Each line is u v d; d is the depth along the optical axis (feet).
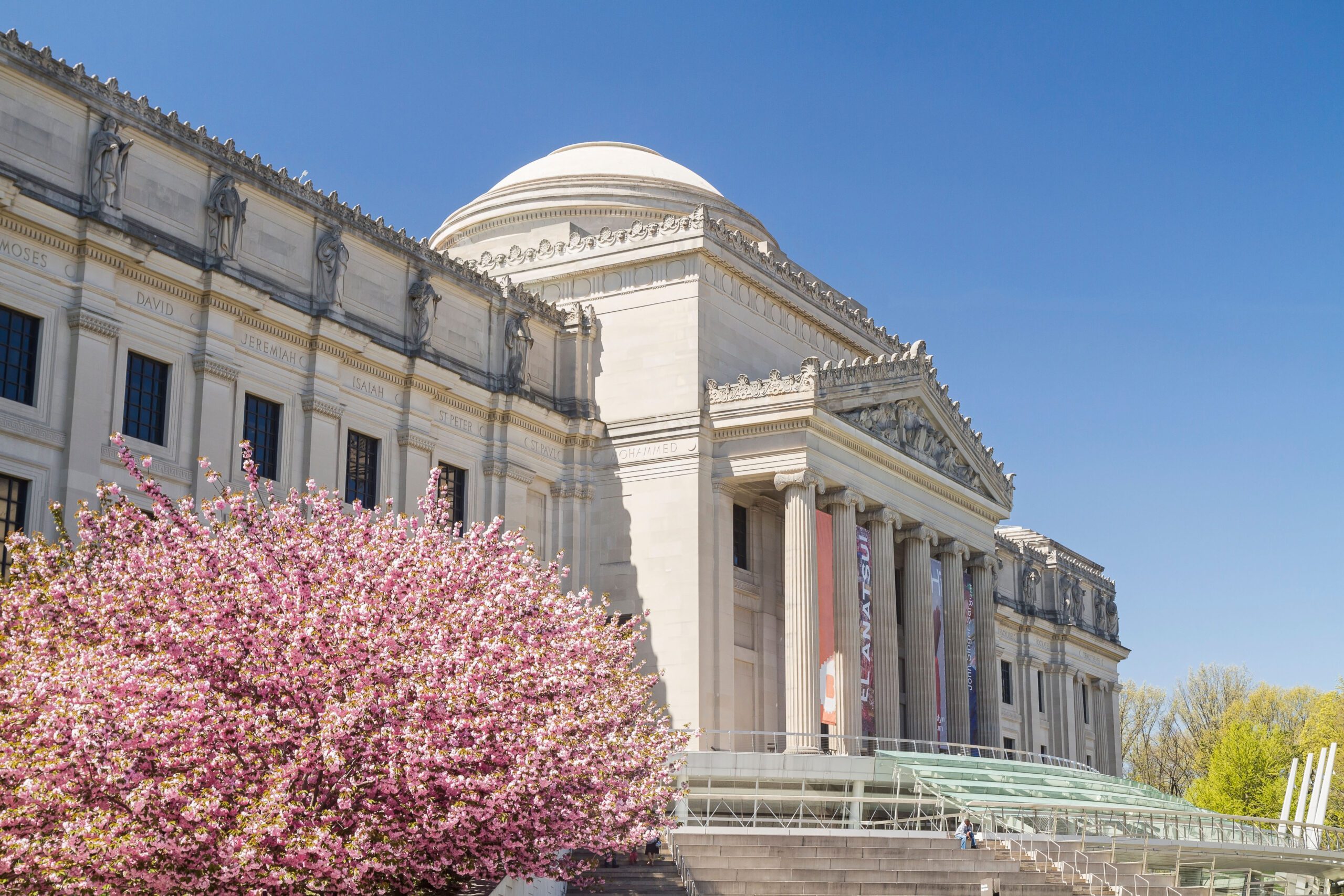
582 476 282.15
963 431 323.98
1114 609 508.53
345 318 238.07
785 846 192.65
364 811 114.73
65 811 102.22
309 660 116.98
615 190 343.67
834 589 273.95
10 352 186.29
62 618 119.14
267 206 227.20
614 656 164.04
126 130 204.44
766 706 286.25
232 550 126.82
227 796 109.09
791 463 266.98
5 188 182.80
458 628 128.77
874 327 339.98
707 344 279.90
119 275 200.23
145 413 203.82
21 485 185.78
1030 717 441.27
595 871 175.94
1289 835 294.46
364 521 142.61
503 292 274.57
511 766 120.47
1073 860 200.95
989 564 334.03
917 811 247.29
